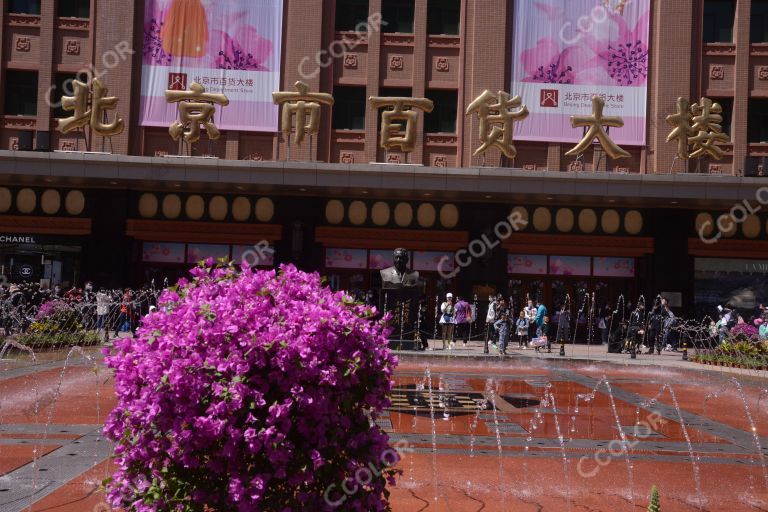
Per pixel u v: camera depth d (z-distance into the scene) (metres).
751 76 30.80
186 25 30.38
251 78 30.47
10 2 30.56
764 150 30.53
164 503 4.00
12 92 30.45
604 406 12.24
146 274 31.05
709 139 29.70
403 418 10.57
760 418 11.39
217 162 28.23
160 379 3.98
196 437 3.90
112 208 30.30
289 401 3.92
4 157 27.84
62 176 28.20
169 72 30.33
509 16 30.78
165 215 30.75
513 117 29.62
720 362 21.34
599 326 30.30
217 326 4.01
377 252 31.22
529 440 9.12
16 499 6.09
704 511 6.24
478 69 30.62
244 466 3.95
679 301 30.23
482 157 30.36
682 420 10.97
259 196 30.81
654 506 4.34
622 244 30.59
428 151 30.88
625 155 29.75
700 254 30.61
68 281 30.38
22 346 19.38
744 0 30.80
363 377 4.22
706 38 31.27
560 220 30.89
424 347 24.36
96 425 9.48
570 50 30.61
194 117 29.45
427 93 31.16
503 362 21.00
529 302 26.97
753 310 30.52
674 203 29.64
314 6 30.64
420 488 6.75
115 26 30.20
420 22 30.92
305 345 4.01
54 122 30.30
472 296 30.47
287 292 4.35
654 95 30.66
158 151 30.36
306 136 30.39
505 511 6.12
